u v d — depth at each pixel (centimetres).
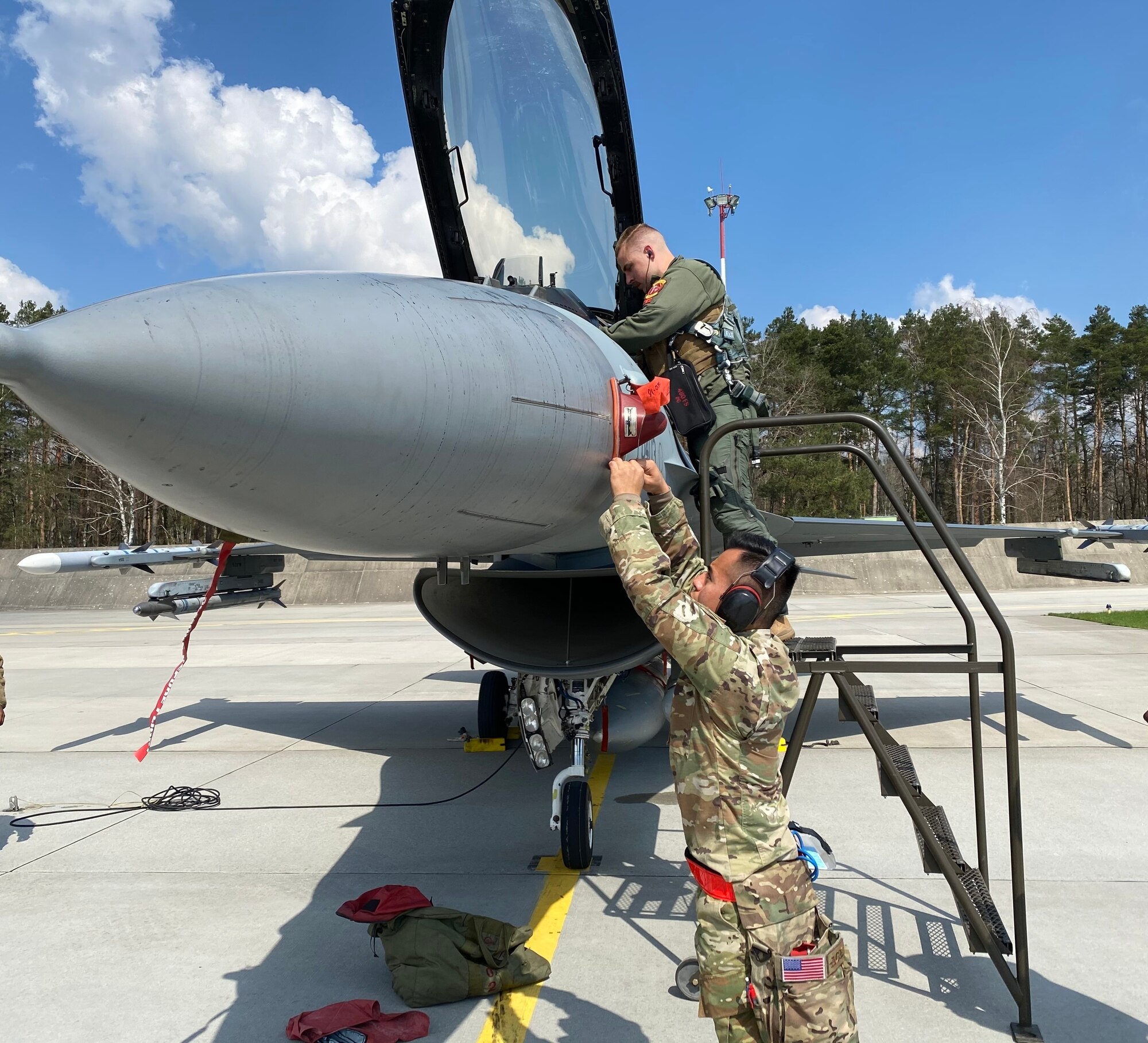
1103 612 2038
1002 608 2283
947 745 712
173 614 747
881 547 968
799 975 186
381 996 308
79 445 177
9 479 4972
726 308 375
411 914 322
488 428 219
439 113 456
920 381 5078
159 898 406
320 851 475
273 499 197
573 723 448
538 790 606
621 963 331
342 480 199
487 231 489
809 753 690
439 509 229
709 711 199
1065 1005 293
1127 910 374
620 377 290
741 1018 200
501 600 534
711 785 199
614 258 495
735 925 195
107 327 160
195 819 541
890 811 529
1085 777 602
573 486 262
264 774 658
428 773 657
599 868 442
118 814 554
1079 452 6103
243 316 180
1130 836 475
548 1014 292
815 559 3241
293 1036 276
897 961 328
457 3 426
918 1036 273
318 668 1327
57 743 786
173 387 164
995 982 310
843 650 345
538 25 448
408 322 211
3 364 147
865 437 4766
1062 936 348
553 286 477
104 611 3234
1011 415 4697
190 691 1111
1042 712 855
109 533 4981
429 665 1355
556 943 351
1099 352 5491
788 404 4322
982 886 299
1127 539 768
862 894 396
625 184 489
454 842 489
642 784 621
